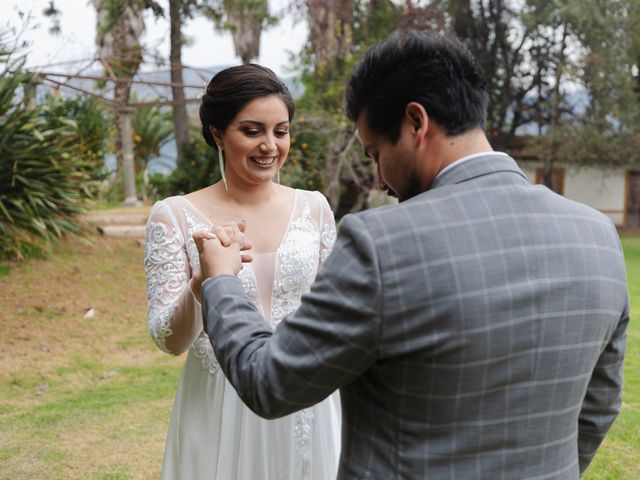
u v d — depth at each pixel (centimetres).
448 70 114
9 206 756
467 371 106
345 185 1370
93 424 401
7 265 711
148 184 1547
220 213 212
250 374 114
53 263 737
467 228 109
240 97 200
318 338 109
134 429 394
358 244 108
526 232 111
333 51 1394
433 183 118
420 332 106
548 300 109
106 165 1118
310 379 110
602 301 115
